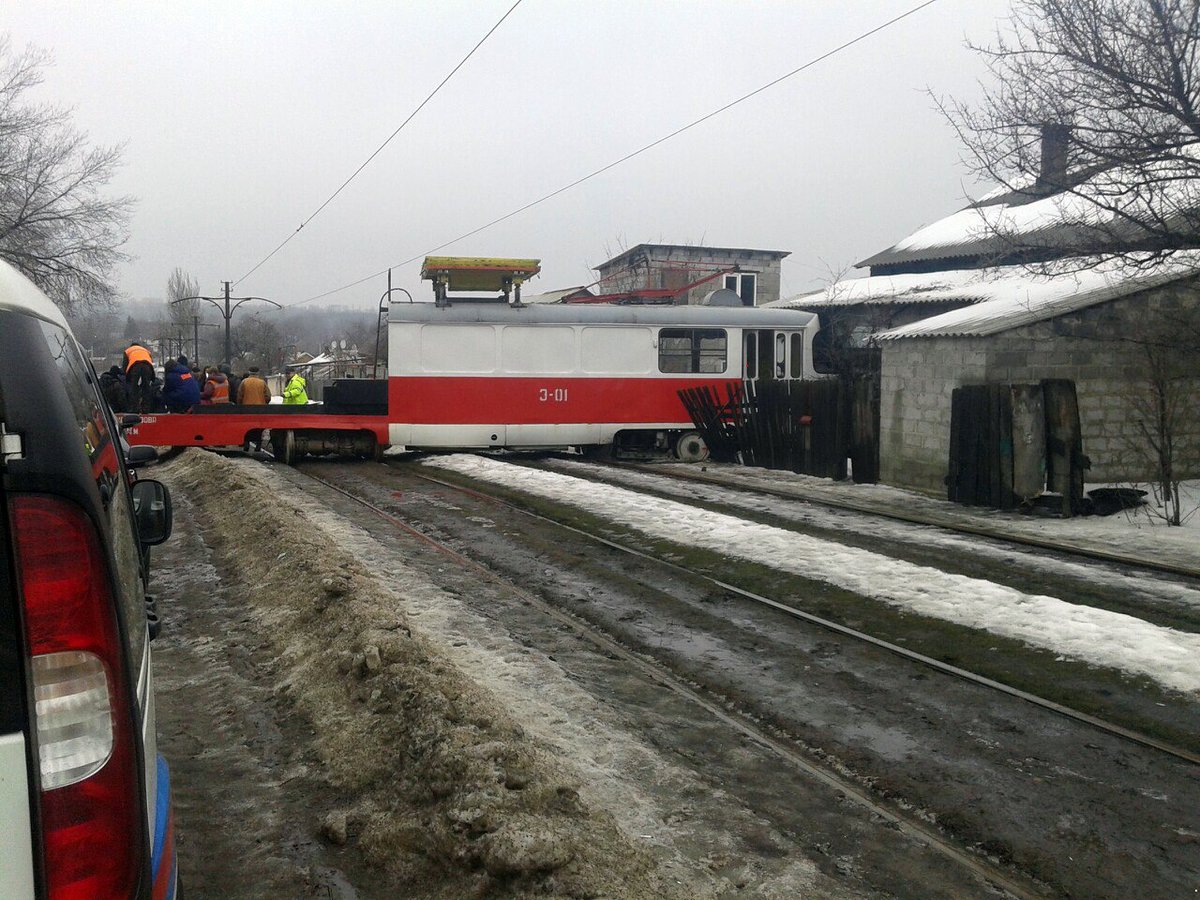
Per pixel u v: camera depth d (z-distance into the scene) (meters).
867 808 4.56
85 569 1.88
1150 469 14.39
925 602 7.93
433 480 16.23
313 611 6.77
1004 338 13.83
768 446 18.62
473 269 19.47
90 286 34.44
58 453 1.88
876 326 24.50
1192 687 5.96
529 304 19.53
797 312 20.91
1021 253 15.15
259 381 19.72
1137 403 13.11
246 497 11.80
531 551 10.24
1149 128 12.90
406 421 18.84
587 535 11.09
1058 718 5.65
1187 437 14.62
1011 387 12.96
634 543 10.66
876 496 14.75
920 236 32.94
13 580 1.80
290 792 4.46
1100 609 7.71
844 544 10.75
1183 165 12.71
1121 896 3.85
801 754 5.20
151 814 2.25
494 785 3.99
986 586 8.21
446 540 10.84
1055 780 4.86
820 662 6.68
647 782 4.72
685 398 19.98
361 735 4.82
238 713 5.43
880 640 7.12
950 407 14.59
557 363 19.39
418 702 4.86
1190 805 4.60
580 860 3.62
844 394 16.64
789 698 6.00
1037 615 7.44
